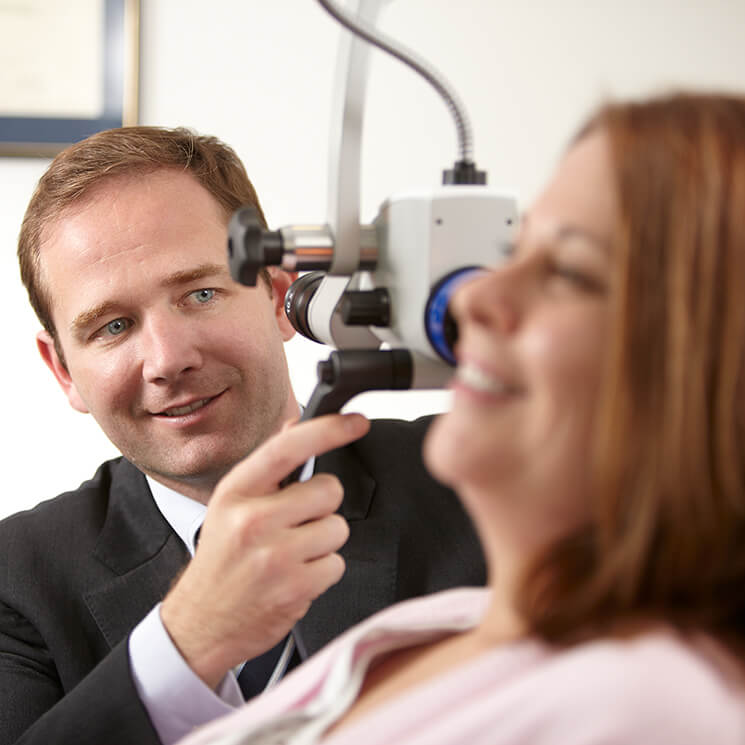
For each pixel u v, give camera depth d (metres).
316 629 1.00
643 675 0.34
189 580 0.80
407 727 0.40
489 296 0.41
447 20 1.98
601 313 0.39
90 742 0.80
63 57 1.93
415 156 2.01
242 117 1.98
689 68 2.01
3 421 1.99
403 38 1.98
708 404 0.37
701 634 0.37
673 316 0.37
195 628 0.79
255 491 0.76
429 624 0.55
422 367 0.68
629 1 1.99
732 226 0.37
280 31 1.97
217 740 0.54
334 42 1.98
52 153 1.94
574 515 0.41
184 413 1.05
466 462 0.41
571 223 0.40
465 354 0.42
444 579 1.03
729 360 0.36
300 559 0.76
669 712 0.33
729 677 0.35
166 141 1.07
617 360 0.37
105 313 1.02
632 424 0.37
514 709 0.36
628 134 0.39
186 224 1.03
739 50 2.01
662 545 0.38
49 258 1.05
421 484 1.10
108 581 1.08
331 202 0.68
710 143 0.38
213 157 1.10
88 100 1.94
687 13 2.00
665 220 0.37
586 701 0.34
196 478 1.07
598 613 0.39
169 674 0.80
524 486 0.41
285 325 1.16
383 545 1.04
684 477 0.37
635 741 0.33
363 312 0.67
